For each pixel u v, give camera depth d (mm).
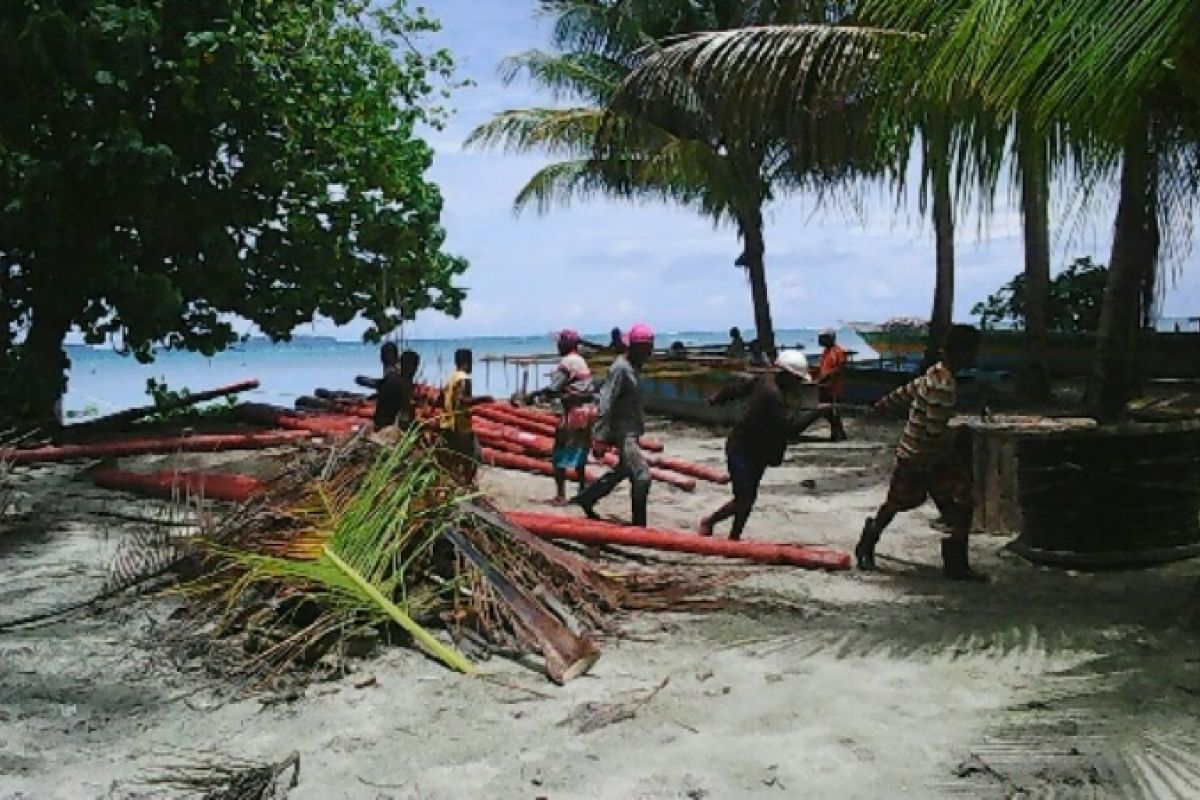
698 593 7266
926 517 10195
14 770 4676
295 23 16859
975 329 7555
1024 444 8070
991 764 4516
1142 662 5711
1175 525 7816
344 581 6086
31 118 15836
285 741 4992
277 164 16672
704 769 4570
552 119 21219
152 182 15234
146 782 4539
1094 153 7449
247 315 17984
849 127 8141
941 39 6152
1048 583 7504
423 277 19172
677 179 20750
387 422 10094
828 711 5191
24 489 11609
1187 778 4336
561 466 10773
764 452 8602
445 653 5949
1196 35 5156
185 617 6730
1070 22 4859
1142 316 12094
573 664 5734
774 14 14828
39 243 15641
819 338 16594
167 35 16094
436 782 4520
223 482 10148
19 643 6418
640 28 21812
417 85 18609
